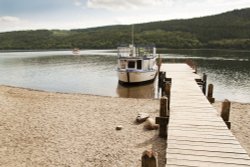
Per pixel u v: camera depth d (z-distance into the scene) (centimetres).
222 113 1115
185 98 1451
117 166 945
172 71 2805
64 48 18162
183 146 800
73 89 3222
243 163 691
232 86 3466
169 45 15362
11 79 4109
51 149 1097
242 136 1247
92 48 17675
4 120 1465
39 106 1811
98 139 1200
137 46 4022
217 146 802
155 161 557
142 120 1434
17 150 1087
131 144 1138
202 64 6097
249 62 6512
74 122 1449
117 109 1727
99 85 3469
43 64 6588
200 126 984
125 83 3275
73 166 953
